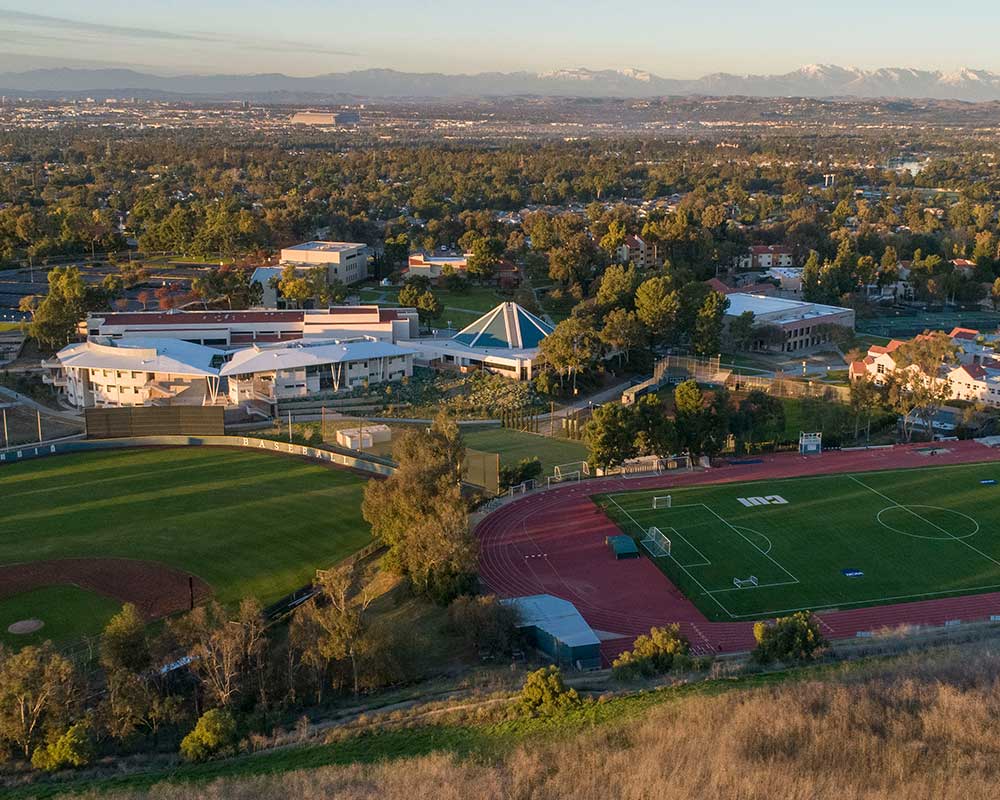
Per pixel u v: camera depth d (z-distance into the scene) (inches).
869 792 2787.9
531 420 7490.2
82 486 5940.0
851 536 5290.4
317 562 4901.6
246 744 3260.3
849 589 4677.7
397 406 7628.0
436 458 4965.6
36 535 5187.0
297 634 3671.3
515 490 5994.1
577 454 6688.0
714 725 3171.8
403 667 3809.1
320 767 3043.8
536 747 3117.6
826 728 3112.7
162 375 7628.0
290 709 3587.6
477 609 4001.0
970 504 5733.3
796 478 6215.6
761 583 4744.1
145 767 3159.5
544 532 5374.0
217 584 4643.2
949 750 2979.8
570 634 4050.2
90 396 7726.4
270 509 5575.8
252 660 3673.7
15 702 3198.8
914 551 5093.5
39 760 3137.3
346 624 3619.6
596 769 2950.3
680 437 6363.2
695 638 4227.4
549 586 4744.1
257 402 7519.7
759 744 3048.7
